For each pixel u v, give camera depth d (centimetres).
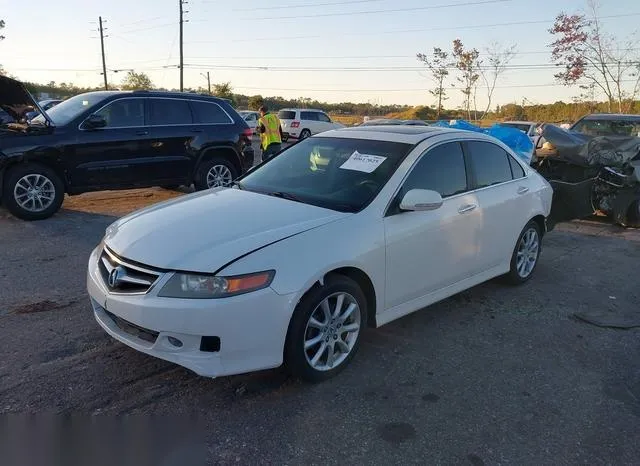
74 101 870
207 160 945
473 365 389
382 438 301
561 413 333
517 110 4156
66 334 411
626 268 651
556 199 749
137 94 868
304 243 338
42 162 776
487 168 500
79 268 565
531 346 425
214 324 305
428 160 438
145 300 314
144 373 359
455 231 442
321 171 446
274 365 326
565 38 2444
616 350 425
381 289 386
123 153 839
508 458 289
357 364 383
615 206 866
